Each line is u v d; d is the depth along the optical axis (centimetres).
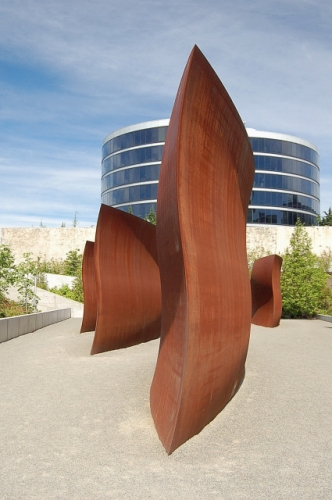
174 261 545
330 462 479
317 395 751
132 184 5331
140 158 5294
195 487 417
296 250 2689
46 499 397
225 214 649
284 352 1205
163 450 507
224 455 494
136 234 1331
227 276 616
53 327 1923
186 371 489
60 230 3712
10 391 780
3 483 430
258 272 2011
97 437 554
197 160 541
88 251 1681
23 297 2241
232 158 651
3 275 1938
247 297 750
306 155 5528
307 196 5500
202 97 519
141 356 1107
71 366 999
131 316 1292
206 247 551
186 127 508
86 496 402
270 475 444
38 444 534
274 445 527
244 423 602
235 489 413
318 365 1018
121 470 457
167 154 570
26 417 636
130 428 584
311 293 2595
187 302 491
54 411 663
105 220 1205
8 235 3759
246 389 780
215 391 581
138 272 1355
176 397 510
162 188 593
